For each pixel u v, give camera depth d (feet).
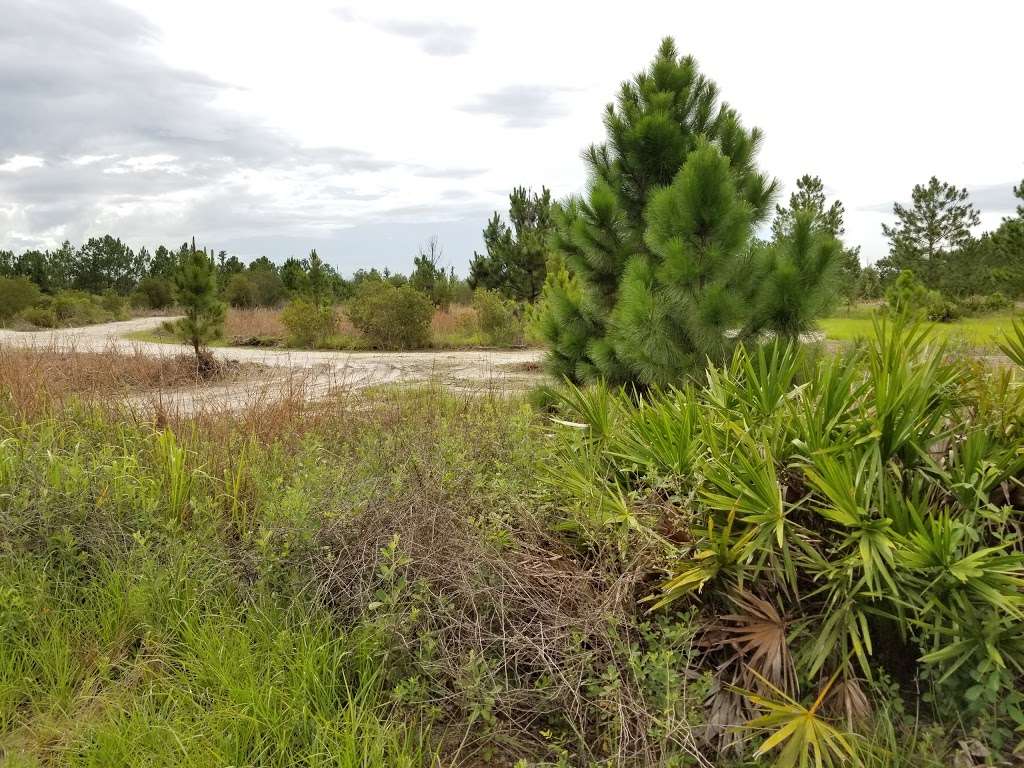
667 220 20.29
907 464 10.26
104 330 96.63
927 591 8.68
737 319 19.38
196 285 46.39
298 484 12.69
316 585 10.77
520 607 9.79
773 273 19.26
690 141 24.36
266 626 10.35
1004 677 8.44
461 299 119.65
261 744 8.23
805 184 121.70
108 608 10.93
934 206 137.18
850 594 8.96
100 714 9.02
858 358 11.89
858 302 116.78
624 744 8.20
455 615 9.74
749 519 9.36
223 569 11.64
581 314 25.12
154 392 29.30
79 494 12.71
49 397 20.25
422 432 15.20
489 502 11.80
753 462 10.03
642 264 21.26
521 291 92.79
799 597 9.66
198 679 9.39
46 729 8.71
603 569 10.25
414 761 8.29
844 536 9.75
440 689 9.26
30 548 12.12
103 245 288.51
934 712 8.93
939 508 10.06
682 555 9.91
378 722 8.52
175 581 11.30
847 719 8.46
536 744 8.81
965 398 11.14
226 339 80.33
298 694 8.80
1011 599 7.97
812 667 8.87
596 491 11.03
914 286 86.94
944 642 8.98
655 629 9.77
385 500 11.68
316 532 11.26
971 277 120.57
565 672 8.91
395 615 9.55
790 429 10.62
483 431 15.47
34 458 13.98
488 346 73.05
